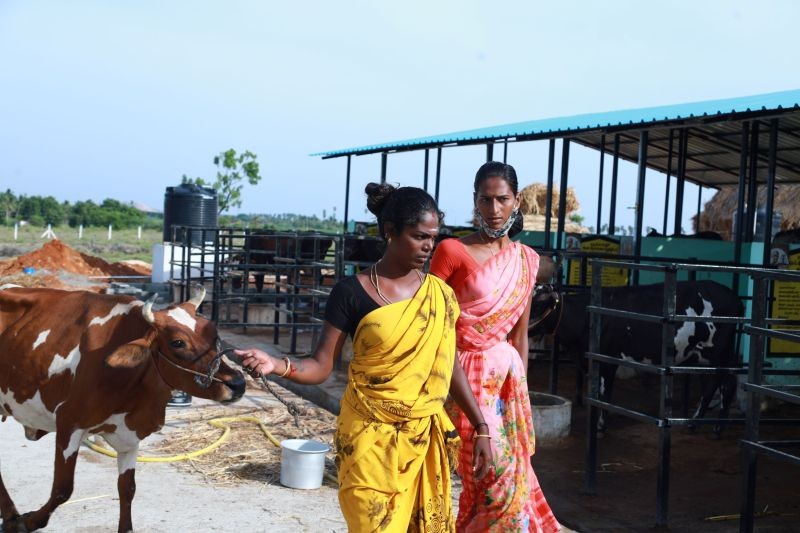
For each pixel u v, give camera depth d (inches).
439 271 151.1
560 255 367.2
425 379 118.0
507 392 150.3
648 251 478.3
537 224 728.3
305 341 505.4
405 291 120.8
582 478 280.1
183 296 581.3
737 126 475.8
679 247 469.1
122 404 170.1
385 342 116.3
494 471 145.9
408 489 118.6
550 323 350.0
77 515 197.3
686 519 237.6
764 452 200.8
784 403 390.9
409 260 120.2
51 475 225.8
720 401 392.2
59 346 177.8
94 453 250.5
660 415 228.2
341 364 427.5
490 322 148.9
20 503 203.6
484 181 150.6
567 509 246.1
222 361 168.9
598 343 258.1
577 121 478.0
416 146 588.7
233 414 303.3
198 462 245.4
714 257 457.7
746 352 374.9
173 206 888.9
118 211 2425.0
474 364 148.4
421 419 118.2
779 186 679.1
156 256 796.0
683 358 352.8
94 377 168.6
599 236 488.7
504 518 146.7
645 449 321.1
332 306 120.6
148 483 224.1
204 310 638.5
